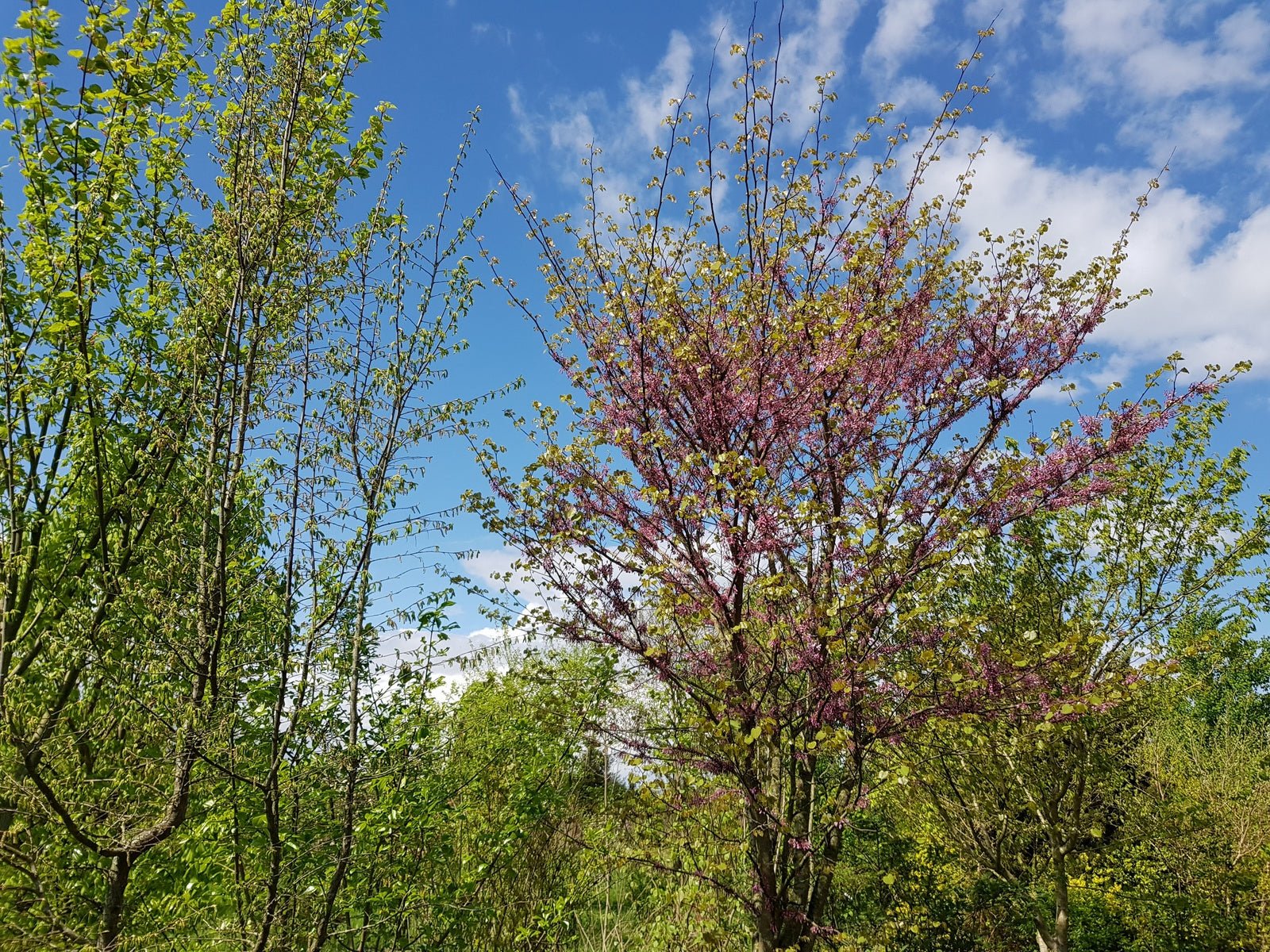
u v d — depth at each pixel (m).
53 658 5.61
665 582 4.48
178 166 5.62
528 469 4.79
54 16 4.77
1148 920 9.66
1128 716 7.94
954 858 9.94
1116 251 5.38
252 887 4.60
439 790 5.56
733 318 4.75
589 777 8.20
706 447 4.92
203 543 4.74
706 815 5.38
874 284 4.99
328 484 4.95
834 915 9.07
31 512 6.01
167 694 4.73
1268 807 12.00
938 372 5.45
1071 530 8.32
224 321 5.29
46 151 4.96
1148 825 9.81
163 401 5.92
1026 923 9.63
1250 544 7.42
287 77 5.30
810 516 4.22
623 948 7.51
